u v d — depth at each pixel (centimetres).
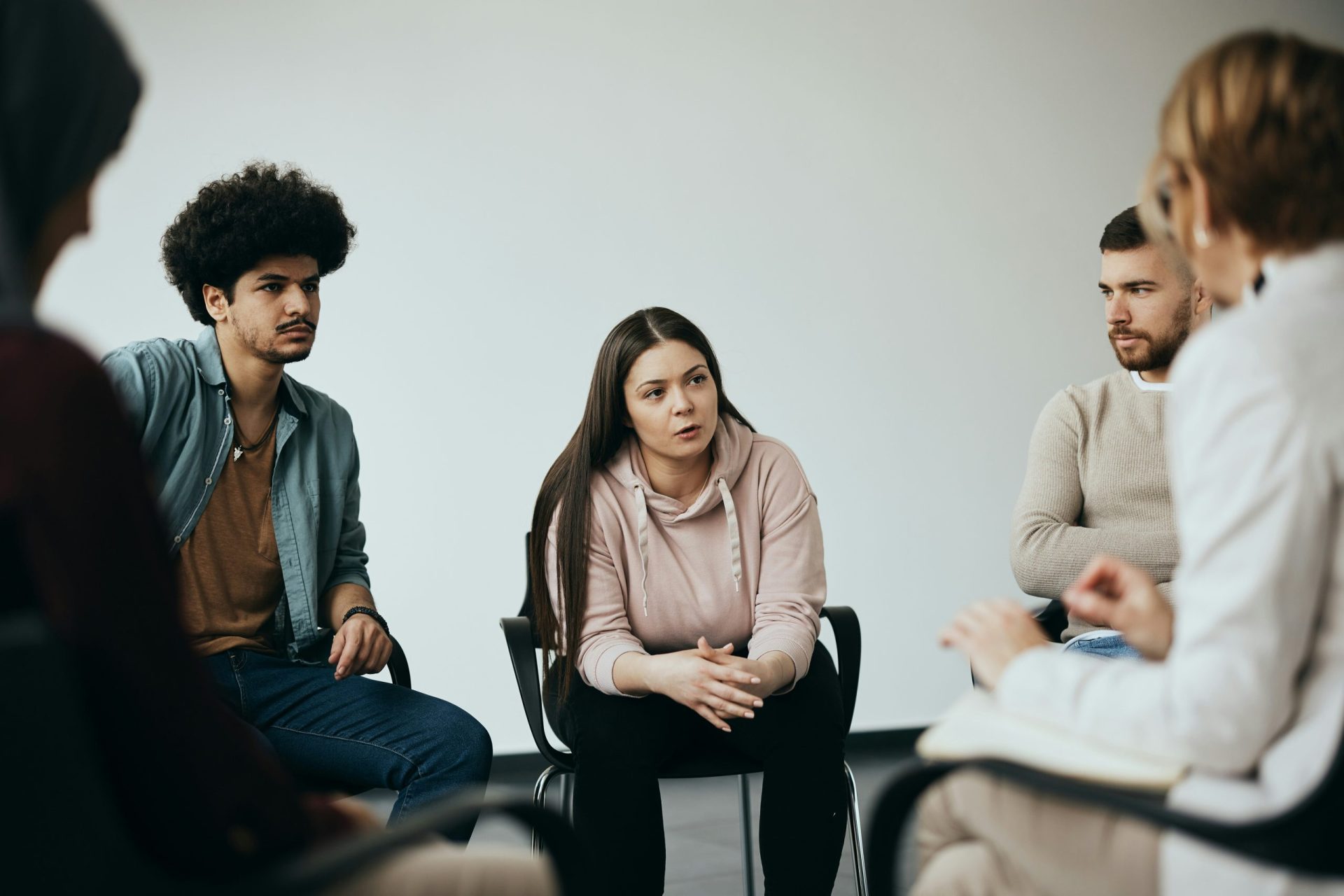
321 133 373
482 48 388
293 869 74
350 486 205
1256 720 82
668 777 180
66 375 69
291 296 184
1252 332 83
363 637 183
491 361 386
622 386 188
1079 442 204
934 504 426
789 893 171
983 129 436
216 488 185
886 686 419
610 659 178
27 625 66
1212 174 90
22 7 72
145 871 71
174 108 361
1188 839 87
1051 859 96
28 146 73
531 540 199
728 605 191
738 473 195
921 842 109
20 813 68
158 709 70
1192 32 462
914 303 426
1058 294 442
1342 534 81
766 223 412
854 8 423
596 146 397
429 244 382
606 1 398
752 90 412
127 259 356
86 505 67
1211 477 83
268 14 369
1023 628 104
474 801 89
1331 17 479
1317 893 81
